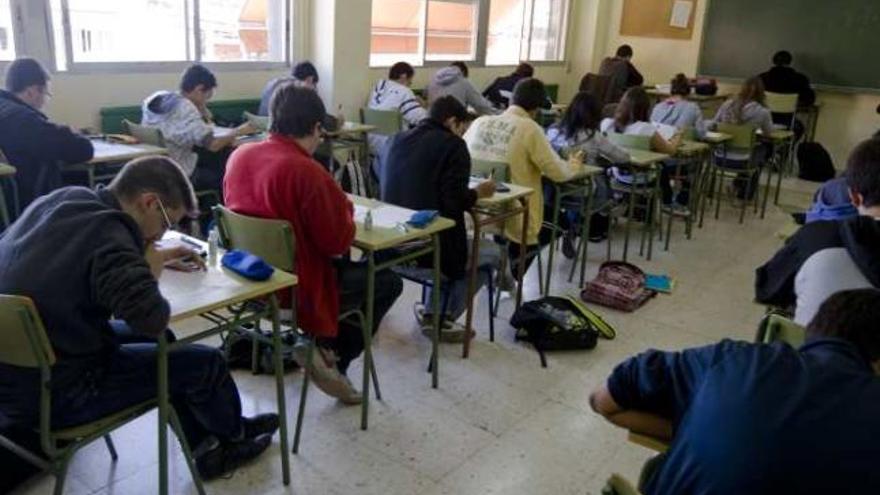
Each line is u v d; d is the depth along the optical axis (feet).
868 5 23.11
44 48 13.88
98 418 5.25
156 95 13.08
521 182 10.74
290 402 8.21
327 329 7.20
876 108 23.65
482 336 10.33
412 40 22.88
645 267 14.15
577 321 10.11
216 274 6.01
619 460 7.50
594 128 12.80
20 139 10.35
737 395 3.33
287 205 6.84
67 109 14.48
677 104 17.29
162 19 16.02
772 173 22.43
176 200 5.34
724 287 13.25
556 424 8.13
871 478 2.96
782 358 3.43
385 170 9.24
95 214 4.96
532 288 12.48
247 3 17.89
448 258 8.80
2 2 13.14
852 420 3.09
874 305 3.62
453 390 8.75
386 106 18.12
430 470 7.13
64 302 4.81
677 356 3.88
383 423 7.91
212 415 6.41
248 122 15.26
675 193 16.14
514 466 7.29
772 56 25.30
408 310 11.08
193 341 5.81
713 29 26.45
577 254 13.42
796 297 6.08
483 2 24.95
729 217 18.53
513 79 23.22
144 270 4.87
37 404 4.97
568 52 29.94
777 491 3.06
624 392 4.03
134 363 5.44
